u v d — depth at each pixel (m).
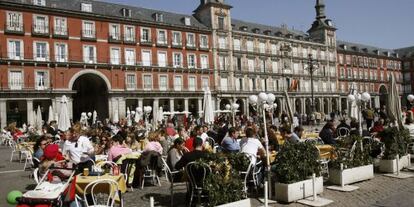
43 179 7.59
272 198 9.48
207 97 24.08
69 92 45.03
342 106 83.50
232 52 62.62
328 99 78.38
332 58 80.69
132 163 11.45
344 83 83.50
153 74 52.81
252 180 10.02
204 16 61.44
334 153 11.02
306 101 74.44
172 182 9.29
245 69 64.50
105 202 7.91
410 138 13.74
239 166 9.23
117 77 49.31
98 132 18.00
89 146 12.34
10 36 41.72
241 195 8.09
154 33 53.50
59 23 45.09
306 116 48.84
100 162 11.19
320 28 79.88
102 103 50.44
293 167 9.23
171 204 9.29
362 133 15.42
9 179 13.83
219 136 17.20
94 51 47.66
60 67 44.78
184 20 58.28
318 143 14.00
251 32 66.62
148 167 11.84
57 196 6.85
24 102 45.69
